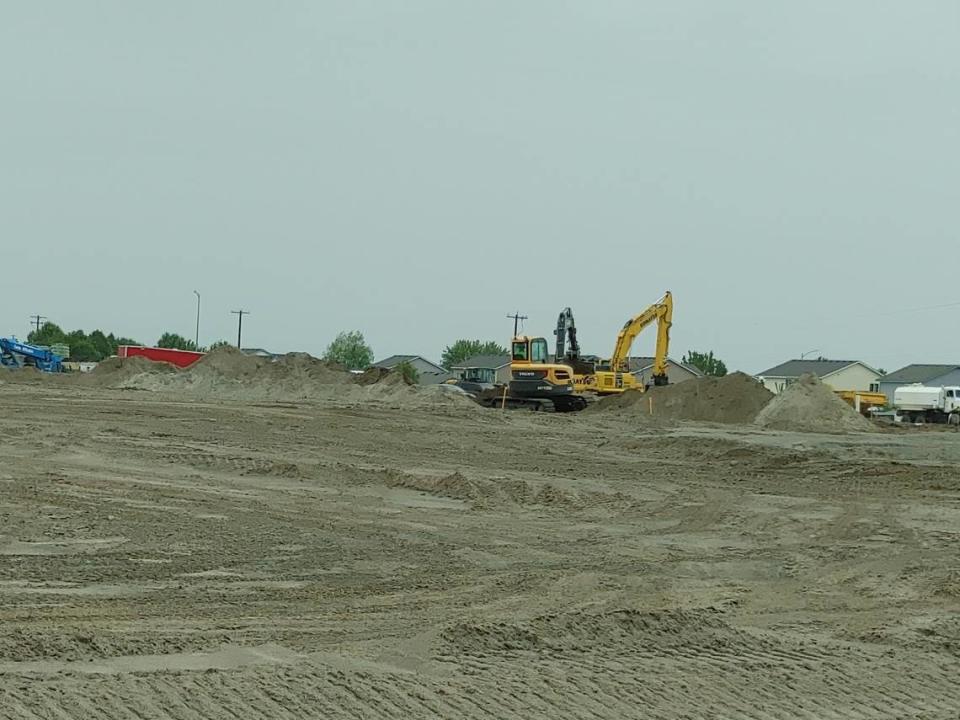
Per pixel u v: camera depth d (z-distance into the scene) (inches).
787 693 376.5
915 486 960.3
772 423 1654.8
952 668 415.8
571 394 1915.6
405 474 939.3
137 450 1071.6
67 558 582.6
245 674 355.3
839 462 1067.9
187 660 373.4
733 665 401.4
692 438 1243.8
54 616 451.5
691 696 366.3
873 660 420.2
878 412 2618.1
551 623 437.4
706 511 828.0
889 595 553.0
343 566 590.2
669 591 551.8
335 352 4820.4
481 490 892.0
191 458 1020.5
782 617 498.6
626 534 733.9
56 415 1365.7
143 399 1652.3
